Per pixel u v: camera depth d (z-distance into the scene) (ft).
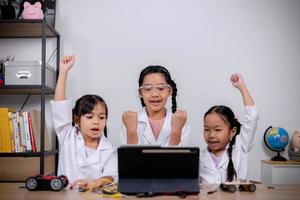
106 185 4.26
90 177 5.92
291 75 8.76
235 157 6.15
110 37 8.71
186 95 8.64
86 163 5.96
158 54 8.70
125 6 8.77
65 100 6.05
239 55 8.72
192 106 8.62
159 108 6.30
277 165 7.79
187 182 3.65
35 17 7.64
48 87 7.66
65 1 8.73
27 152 7.24
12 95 8.59
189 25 8.74
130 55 8.70
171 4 8.76
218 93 8.65
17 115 7.40
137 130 5.89
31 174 7.20
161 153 3.56
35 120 7.59
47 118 8.43
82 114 6.09
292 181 7.77
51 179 3.99
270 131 8.25
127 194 3.57
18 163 7.23
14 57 8.65
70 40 8.68
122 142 6.08
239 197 3.53
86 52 8.68
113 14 8.75
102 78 8.65
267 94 8.70
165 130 6.38
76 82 8.62
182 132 6.26
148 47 8.70
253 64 8.72
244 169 6.29
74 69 8.64
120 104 8.61
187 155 3.57
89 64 8.66
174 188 3.59
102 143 6.18
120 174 3.62
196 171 3.64
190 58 8.69
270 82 8.72
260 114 8.68
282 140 8.11
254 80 8.71
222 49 8.71
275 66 8.75
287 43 8.73
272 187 4.36
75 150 6.11
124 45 8.70
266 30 8.73
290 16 8.77
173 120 5.66
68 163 6.08
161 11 8.76
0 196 3.59
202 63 8.68
